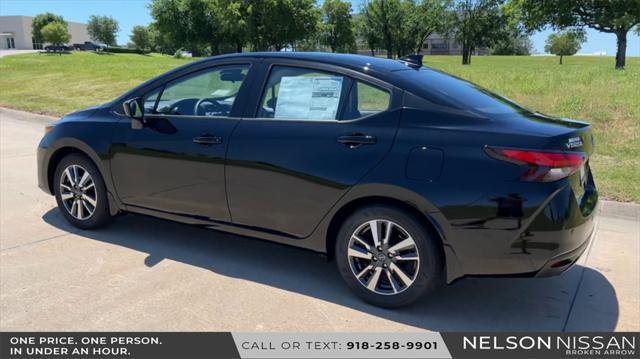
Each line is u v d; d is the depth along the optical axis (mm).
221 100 4020
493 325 3307
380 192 3258
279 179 3609
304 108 3635
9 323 3174
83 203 4699
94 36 116625
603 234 4973
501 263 3057
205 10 62469
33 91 16188
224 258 4242
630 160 7098
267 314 3359
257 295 3611
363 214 3383
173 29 63938
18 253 4223
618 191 5832
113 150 4375
